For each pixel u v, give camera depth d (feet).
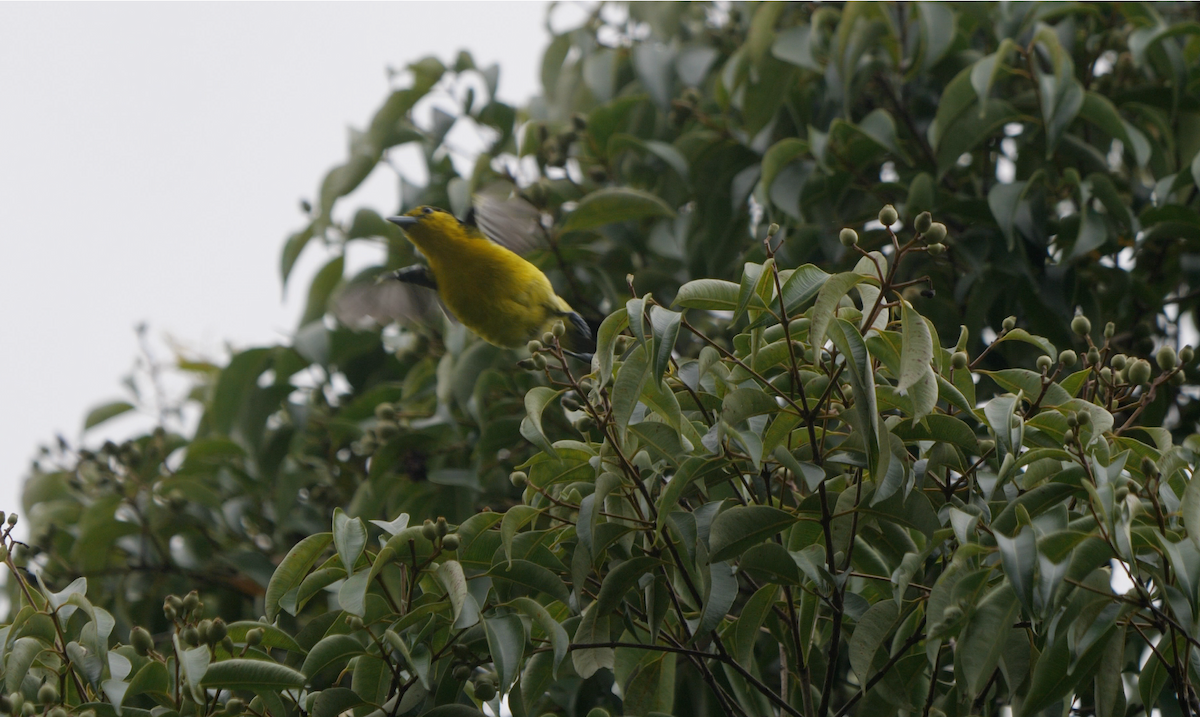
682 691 25.66
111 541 33.58
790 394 16.55
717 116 34.65
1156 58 29.78
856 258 30.01
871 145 29.45
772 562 16.11
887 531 16.85
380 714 16.74
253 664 15.97
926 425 16.40
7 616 30.12
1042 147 29.94
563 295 33.83
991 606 14.47
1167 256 31.96
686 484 15.57
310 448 36.35
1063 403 16.76
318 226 33.50
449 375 30.58
